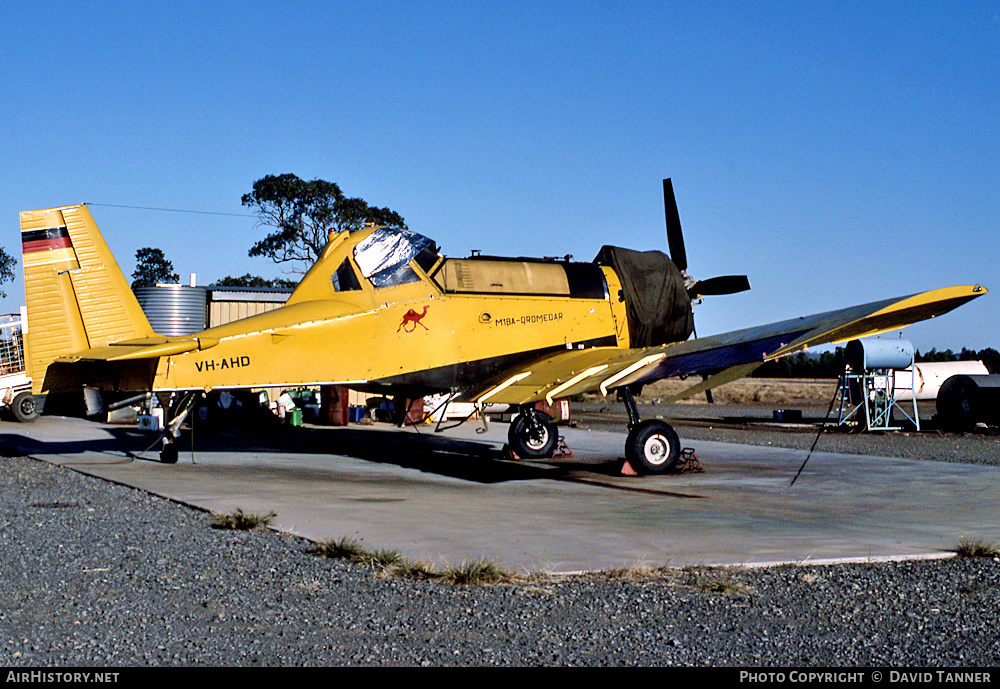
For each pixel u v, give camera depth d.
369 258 12.79
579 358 12.55
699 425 24.02
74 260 12.67
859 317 10.30
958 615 5.02
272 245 45.16
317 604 5.20
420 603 5.22
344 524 7.89
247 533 7.45
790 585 5.67
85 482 10.98
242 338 12.16
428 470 12.74
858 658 4.27
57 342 12.49
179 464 13.43
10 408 23.97
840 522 8.16
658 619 4.91
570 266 13.86
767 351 10.53
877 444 17.70
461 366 12.97
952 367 27.22
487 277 13.29
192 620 4.87
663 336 14.15
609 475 12.12
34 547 6.81
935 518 8.43
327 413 22.69
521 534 7.41
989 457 14.93
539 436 14.41
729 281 15.09
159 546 6.88
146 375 12.05
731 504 9.33
